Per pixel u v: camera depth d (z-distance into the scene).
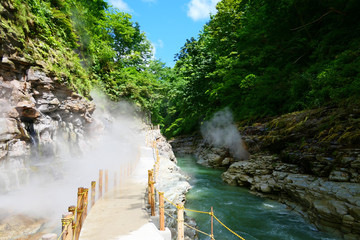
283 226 8.94
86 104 12.73
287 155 13.33
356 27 13.12
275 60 20.06
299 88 16.27
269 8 17.77
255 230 8.73
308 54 17.48
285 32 16.97
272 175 13.42
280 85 18.62
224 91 26.48
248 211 10.74
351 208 7.32
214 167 24.72
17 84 7.41
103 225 5.32
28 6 8.93
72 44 13.94
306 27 15.76
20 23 7.88
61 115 10.32
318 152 11.22
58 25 12.48
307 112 14.08
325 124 11.78
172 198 9.90
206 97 32.75
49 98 9.02
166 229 5.21
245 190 14.59
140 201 7.36
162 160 18.36
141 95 29.81
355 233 7.09
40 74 8.45
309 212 9.25
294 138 13.58
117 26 29.09
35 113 8.00
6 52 7.00
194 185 16.19
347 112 10.96
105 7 25.03
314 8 14.79
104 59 22.84
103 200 7.46
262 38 18.50
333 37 14.34
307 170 11.74
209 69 31.33
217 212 10.64
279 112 19.03
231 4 27.88
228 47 29.27
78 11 16.44
